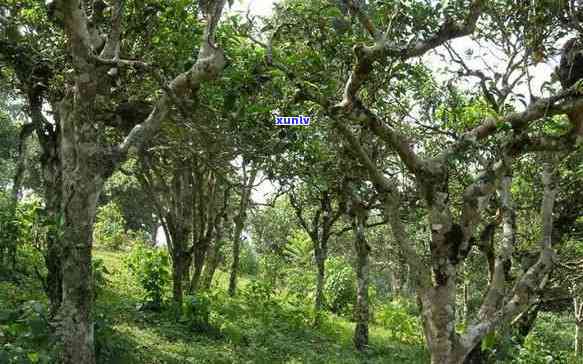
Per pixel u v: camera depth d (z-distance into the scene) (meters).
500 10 7.52
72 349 6.33
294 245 23.61
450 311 5.66
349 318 20.02
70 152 6.92
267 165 8.54
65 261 6.48
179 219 13.23
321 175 8.70
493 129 5.85
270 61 5.66
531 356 11.42
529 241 10.98
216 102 7.75
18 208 12.56
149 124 6.82
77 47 6.17
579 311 17.20
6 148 26.88
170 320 12.23
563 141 5.74
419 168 5.72
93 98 6.41
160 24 8.18
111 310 11.77
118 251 26.23
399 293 26.97
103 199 32.31
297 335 13.95
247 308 14.95
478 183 5.75
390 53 5.29
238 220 17.80
